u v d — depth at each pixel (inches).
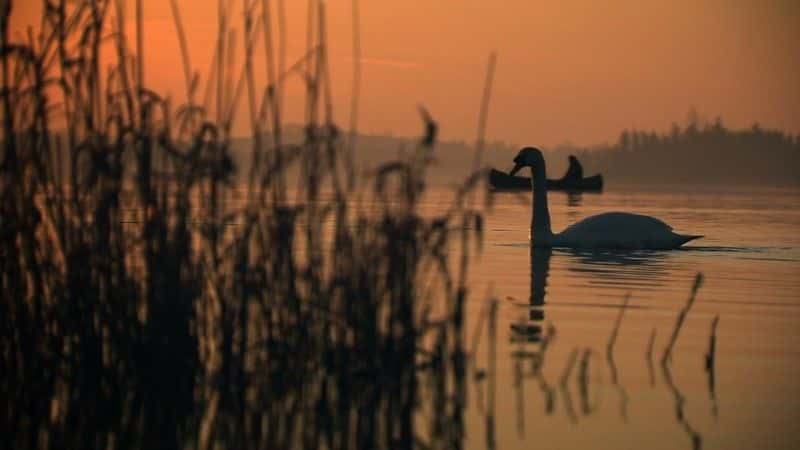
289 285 441.4
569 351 576.1
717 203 1867.6
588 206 1696.6
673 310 689.6
